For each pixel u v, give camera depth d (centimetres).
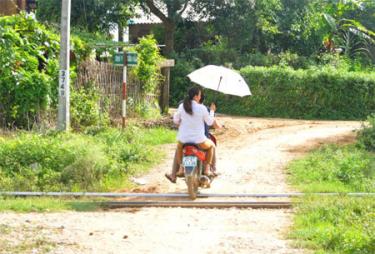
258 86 7481
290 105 7438
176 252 2042
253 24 8644
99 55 5278
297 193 3095
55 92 4519
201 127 2962
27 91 4284
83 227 2339
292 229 2400
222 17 8650
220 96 7681
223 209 2775
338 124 6406
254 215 2656
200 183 2975
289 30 9094
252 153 4325
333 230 2234
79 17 7869
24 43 4469
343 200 2725
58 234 2216
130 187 3238
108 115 5047
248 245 2138
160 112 6159
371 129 4731
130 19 8831
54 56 4628
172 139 4703
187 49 8988
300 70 7481
